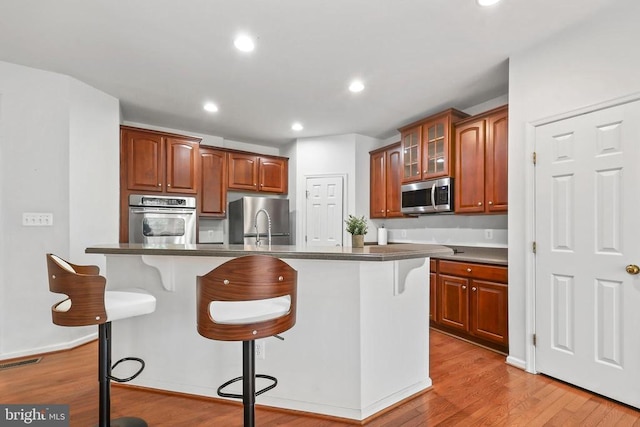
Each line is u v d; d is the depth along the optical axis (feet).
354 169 15.58
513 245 8.44
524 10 6.64
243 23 7.09
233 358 6.73
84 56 8.50
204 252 6.14
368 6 6.52
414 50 8.20
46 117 9.23
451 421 5.99
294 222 16.53
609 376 6.59
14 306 8.79
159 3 6.43
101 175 10.57
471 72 9.39
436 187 11.91
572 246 7.22
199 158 13.93
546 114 7.69
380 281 6.48
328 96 11.17
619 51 6.47
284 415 6.28
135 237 11.89
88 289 4.81
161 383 7.07
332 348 6.28
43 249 9.13
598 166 6.79
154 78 9.76
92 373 7.88
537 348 7.87
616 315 6.51
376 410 6.28
